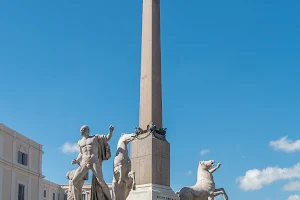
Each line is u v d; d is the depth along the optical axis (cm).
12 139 4888
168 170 1767
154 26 1912
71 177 1393
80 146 1405
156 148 1738
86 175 1395
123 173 1499
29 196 5141
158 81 1856
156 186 1675
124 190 1501
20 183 4984
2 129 4694
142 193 1652
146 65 1866
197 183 2017
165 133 1806
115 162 1508
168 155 1784
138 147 1759
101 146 1427
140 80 1864
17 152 4984
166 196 1675
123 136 1554
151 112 1795
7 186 4741
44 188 5897
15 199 4869
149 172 1700
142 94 1839
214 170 2036
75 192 1377
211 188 1994
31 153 5266
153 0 1945
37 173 5328
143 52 1894
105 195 1405
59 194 6278
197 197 1938
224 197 2034
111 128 1422
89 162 1382
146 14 1938
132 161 1759
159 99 1838
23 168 5031
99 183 1394
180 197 1912
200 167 2048
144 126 1795
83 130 1412
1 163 4638
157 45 1900
